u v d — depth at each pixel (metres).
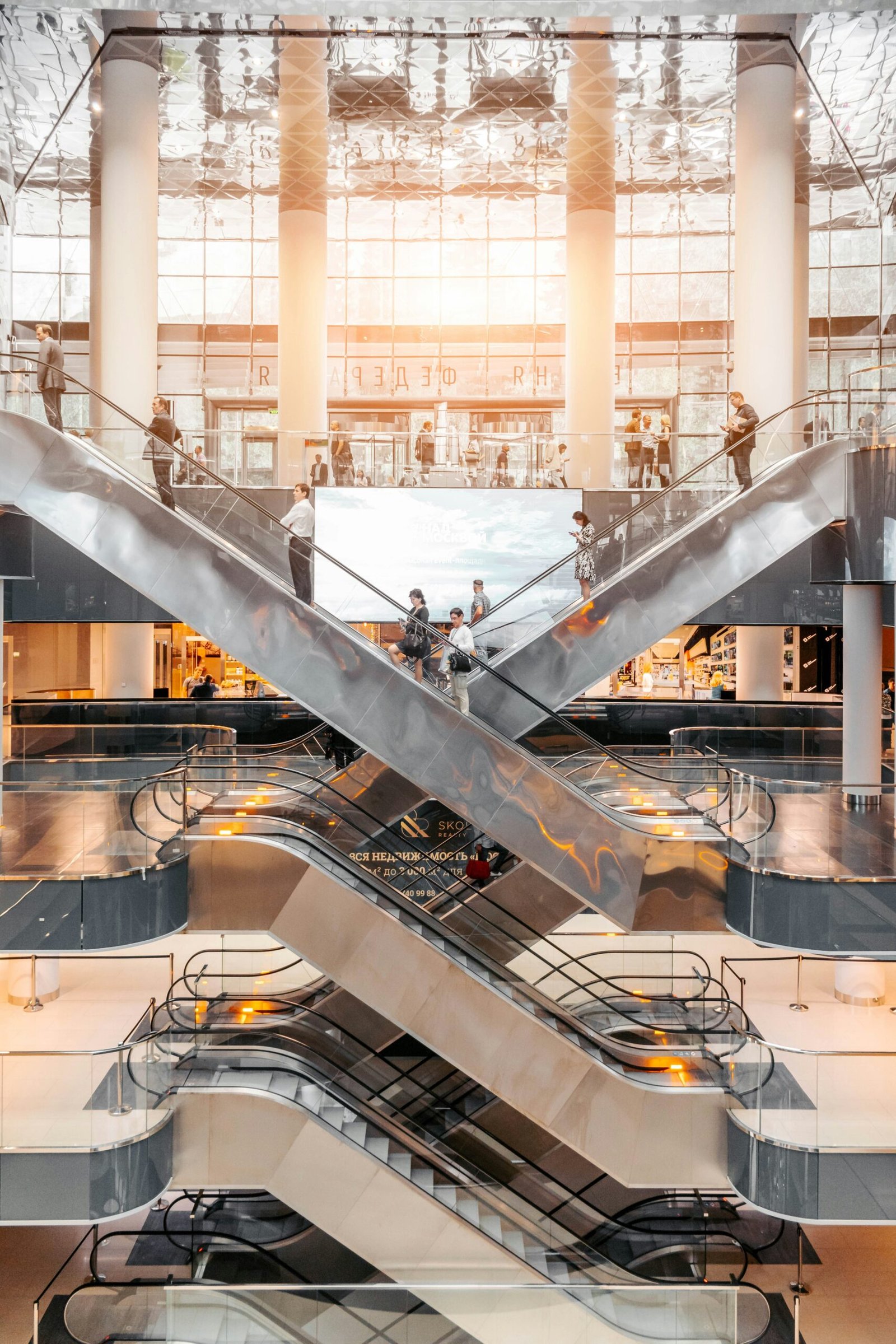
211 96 20.95
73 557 17.95
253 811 13.97
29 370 13.11
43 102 21.38
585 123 22.23
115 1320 12.02
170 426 14.61
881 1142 11.53
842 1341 13.10
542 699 14.34
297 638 12.40
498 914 15.21
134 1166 11.51
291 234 24.55
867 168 25.17
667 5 16.25
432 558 19.33
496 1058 13.11
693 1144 12.96
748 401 20.00
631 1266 14.75
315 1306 11.70
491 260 31.62
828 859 12.26
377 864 14.65
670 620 14.55
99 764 16.55
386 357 31.69
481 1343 11.60
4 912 11.47
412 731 12.45
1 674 14.43
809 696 25.53
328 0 16.08
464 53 18.84
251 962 17.19
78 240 31.48
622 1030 14.55
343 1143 12.92
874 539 13.80
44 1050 12.73
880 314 24.02
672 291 31.64
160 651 27.88
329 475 19.30
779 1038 13.92
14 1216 11.13
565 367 25.38
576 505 19.44
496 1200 14.19
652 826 13.45
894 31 18.02
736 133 21.25
